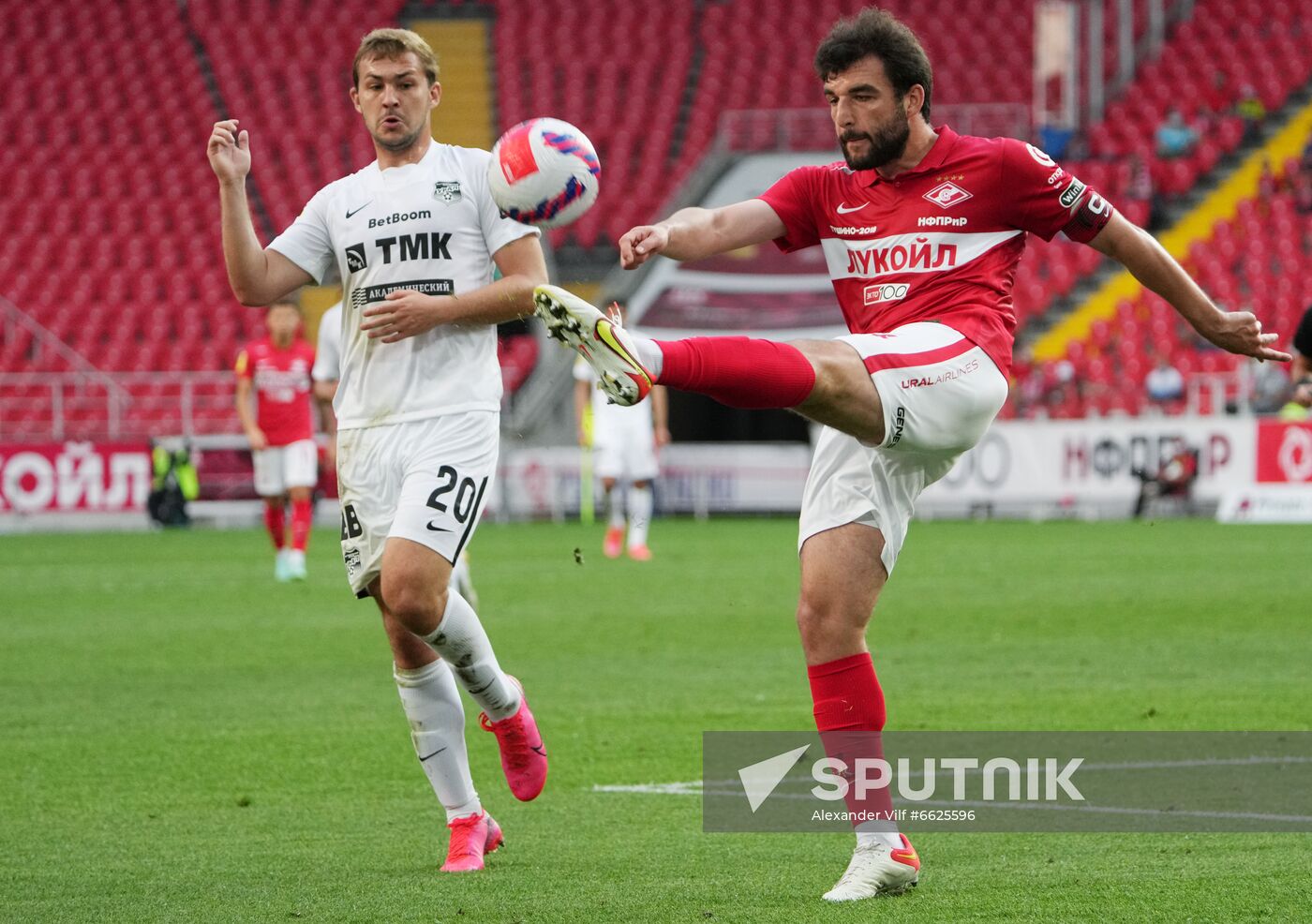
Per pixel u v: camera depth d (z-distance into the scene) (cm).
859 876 1018
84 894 1054
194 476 5750
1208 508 5469
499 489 6056
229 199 1154
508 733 1202
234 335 6806
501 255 1171
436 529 1128
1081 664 2139
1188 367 6288
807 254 6419
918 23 7969
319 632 2648
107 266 7069
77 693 2008
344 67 7969
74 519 5678
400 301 1127
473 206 1180
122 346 6706
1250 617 2680
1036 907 982
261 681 2100
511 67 7944
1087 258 6712
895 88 1037
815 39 7956
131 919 987
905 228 1067
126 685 2070
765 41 7975
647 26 8112
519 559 4138
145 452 5716
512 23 8150
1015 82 7712
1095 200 1064
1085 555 4009
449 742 1144
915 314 1062
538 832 1247
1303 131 7231
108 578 3678
